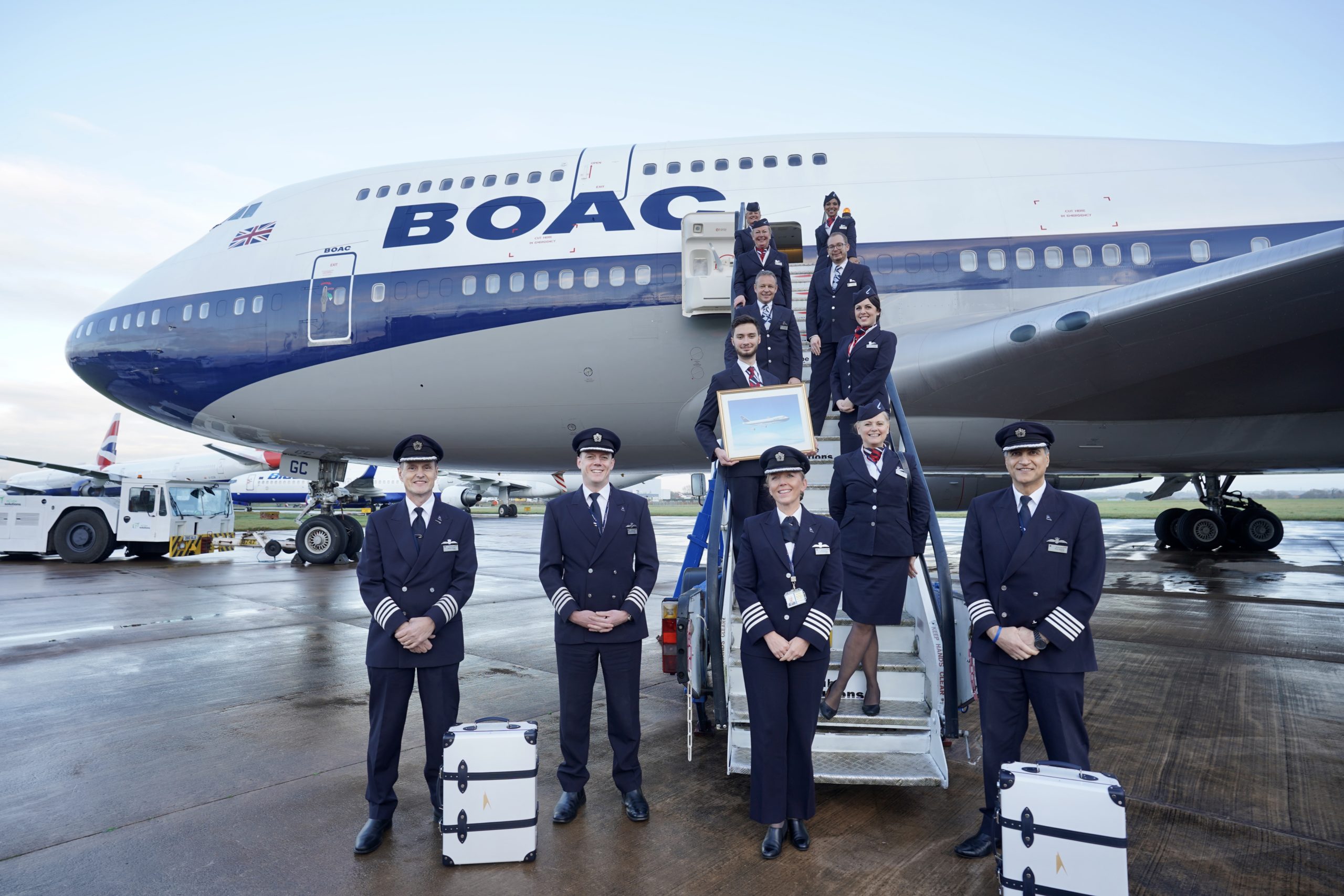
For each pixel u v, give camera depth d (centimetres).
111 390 1011
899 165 870
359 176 988
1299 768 353
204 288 958
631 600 311
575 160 925
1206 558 1462
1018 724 272
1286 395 805
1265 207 826
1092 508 267
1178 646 631
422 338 878
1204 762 361
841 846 283
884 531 344
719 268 829
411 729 428
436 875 261
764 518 297
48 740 406
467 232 896
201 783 346
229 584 1101
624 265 852
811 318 552
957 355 752
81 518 1420
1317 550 1655
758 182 869
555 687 521
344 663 593
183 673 559
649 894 246
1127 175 854
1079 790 221
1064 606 260
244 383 938
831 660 380
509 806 269
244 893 248
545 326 856
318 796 331
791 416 385
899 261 822
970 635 284
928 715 349
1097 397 811
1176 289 608
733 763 323
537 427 916
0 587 1074
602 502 323
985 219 834
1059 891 220
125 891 250
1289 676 528
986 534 279
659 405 878
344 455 1073
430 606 297
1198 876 254
